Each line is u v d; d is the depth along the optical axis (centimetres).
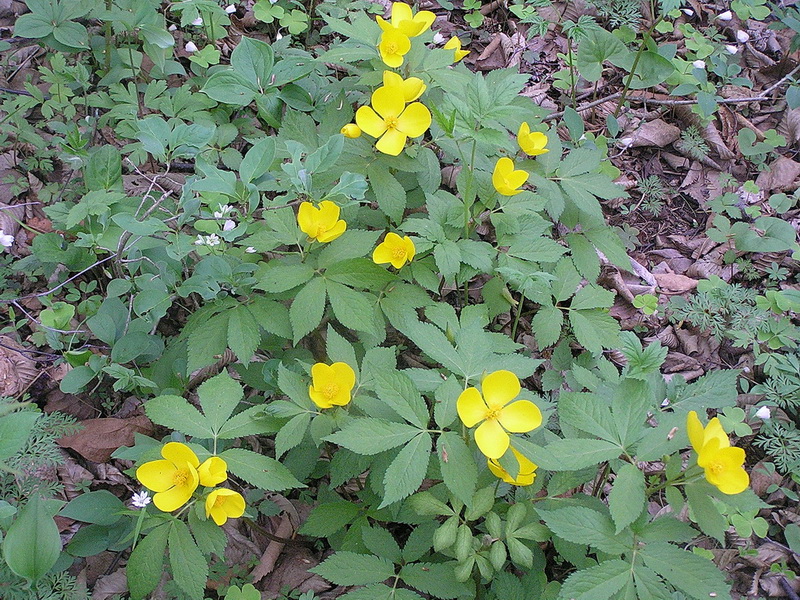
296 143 51
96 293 61
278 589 49
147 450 44
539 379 63
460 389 41
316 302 48
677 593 46
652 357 42
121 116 66
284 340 55
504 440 38
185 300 61
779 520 56
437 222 56
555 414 54
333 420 43
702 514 38
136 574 39
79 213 53
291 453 48
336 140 50
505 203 57
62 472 51
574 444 40
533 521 44
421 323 43
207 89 61
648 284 70
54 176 67
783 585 52
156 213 59
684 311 67
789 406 61
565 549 43
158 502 38
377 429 39
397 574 43
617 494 38
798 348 64
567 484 44
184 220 49
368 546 44
